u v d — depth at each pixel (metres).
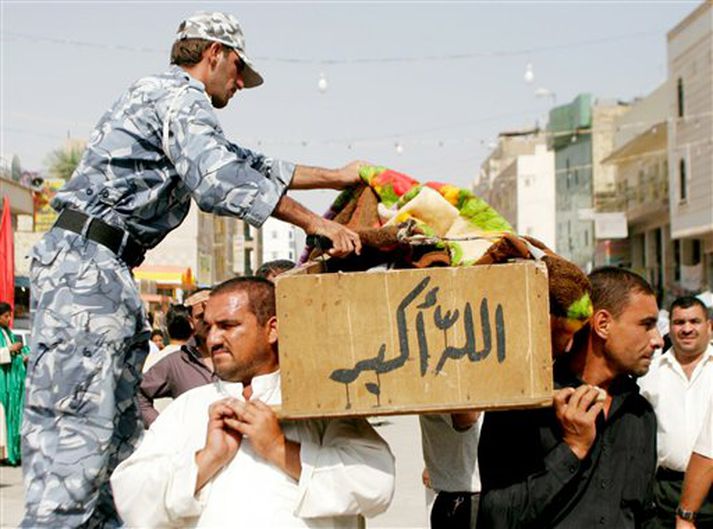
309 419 3.43
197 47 4.13
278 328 3.09
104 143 3.97
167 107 3.87
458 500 4.98
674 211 41.16
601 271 3.84
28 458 3.84
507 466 3.64
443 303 3.08
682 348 5.87
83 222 3.94
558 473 3.48
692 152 38.59
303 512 3.37
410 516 8.27
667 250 46.72
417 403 3.07
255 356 3.55
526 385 3.06
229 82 4.22
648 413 3.83
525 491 3.54
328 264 4.01
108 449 3.91
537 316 3.07
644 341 3.73
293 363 3.09
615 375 3.79
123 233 3.98
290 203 3.71
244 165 3.71
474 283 3.08
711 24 36.16
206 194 3.70
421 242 3.90
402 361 3.07
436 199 4.03
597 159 62.12
